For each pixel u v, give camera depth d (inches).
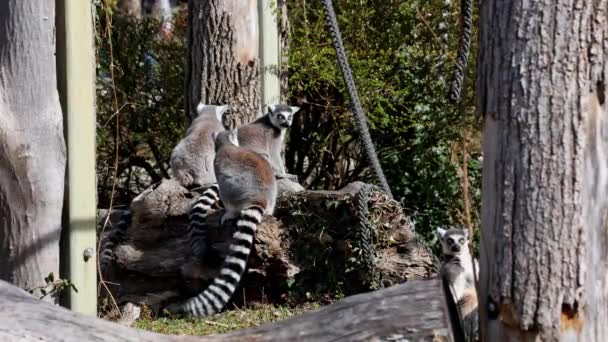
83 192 265.9
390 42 494.9
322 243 360.2
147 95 529.7
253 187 360.2
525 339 152.1
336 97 505.7
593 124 149.1
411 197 497.7
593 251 150.2
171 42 538.6
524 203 151.0
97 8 386.9
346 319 160.7
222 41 448.8
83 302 266.1
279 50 473.1
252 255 362.6
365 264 350.9
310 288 362.9
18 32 251.3
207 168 420.5
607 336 151.9
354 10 491.5
